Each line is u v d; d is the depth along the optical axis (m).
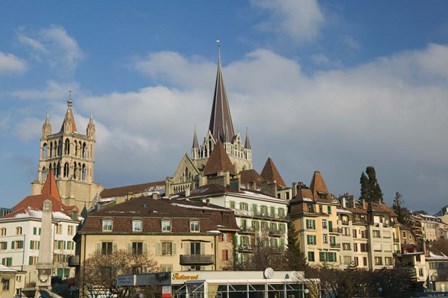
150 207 98.56
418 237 175.88
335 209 134.88
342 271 99.50
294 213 128.50
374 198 176.00
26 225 133.00
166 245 93.75
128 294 76.00
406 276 117.38
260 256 101.62
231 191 118.62
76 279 87.69
